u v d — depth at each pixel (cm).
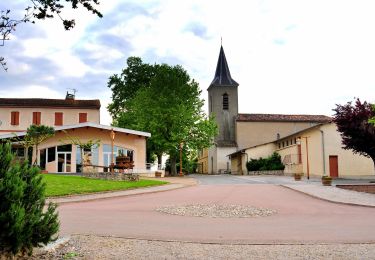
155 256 742
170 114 4597
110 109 5400
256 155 5472
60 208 1553
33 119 4922
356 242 908
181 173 4612
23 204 673
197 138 4806
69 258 703
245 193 2216
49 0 671
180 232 1037
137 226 1125
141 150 4172
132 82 5300
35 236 693
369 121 2103
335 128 3938
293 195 2114
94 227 1091
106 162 4069
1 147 690
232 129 7000
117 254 747
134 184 2614
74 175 3294
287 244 875
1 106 4869
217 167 6756
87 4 689
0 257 642
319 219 1303
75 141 3800
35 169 717
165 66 4956
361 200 1852
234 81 7144
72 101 5197
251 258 738
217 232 1043
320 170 3922
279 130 6681
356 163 3925
